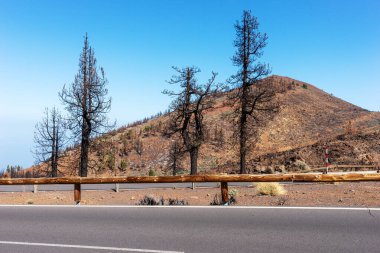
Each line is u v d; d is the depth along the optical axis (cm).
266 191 1541
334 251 593
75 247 659
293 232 715
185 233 732
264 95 2780
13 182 1277
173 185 2212
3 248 662
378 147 3438
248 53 2792
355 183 1964
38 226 839
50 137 3275
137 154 5738
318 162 3291
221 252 604
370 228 730
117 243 677
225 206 1004
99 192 2084
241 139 2833
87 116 2794
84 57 2836
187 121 3042
